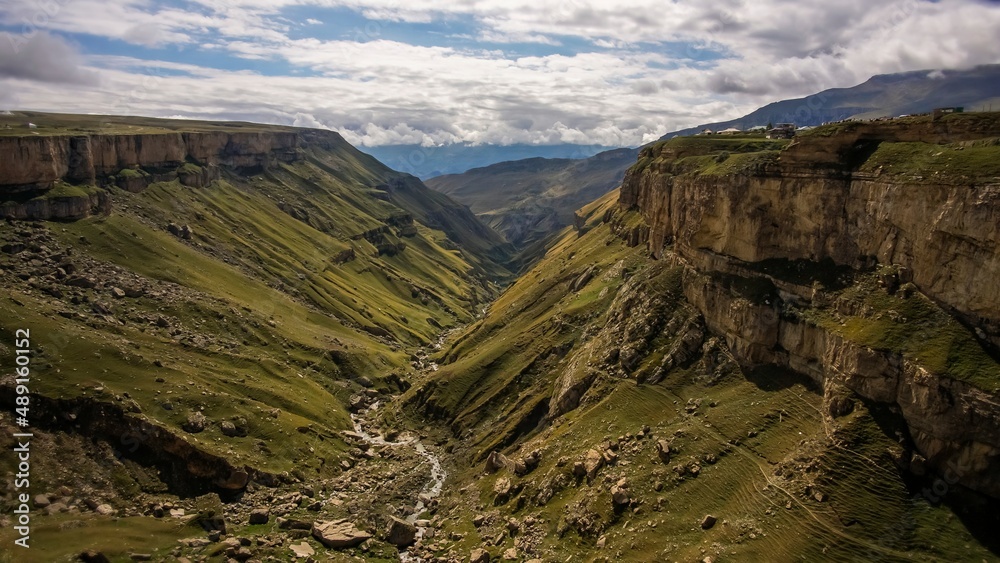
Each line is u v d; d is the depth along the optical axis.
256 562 97.38
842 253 95.81
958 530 70.50
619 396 118.00
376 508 122.19
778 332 101.19
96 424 115.06
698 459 94.56
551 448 117.38
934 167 80.75
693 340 117.38
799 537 75.25
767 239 107.62
